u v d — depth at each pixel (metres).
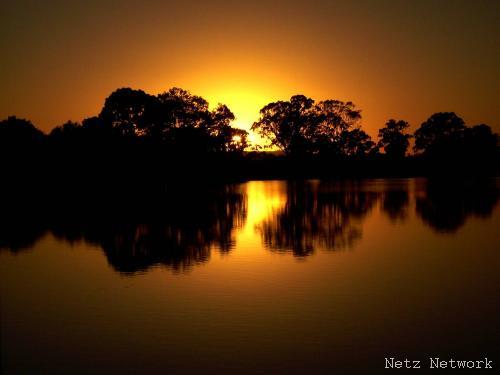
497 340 11.35
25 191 65.00
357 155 116.06
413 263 19.30
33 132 77.69
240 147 108.62
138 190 67.44
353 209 40.47
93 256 21.58
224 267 18.89
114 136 74.44
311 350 10.94
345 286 15.98
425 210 39.22
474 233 26.92
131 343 11.48
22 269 19.19
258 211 39.62
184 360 10.54
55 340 11.73
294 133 110.06
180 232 28.23
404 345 11.15
